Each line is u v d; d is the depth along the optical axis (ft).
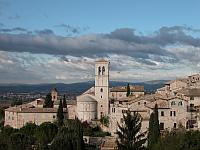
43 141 528.22
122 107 588.50
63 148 488.02
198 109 579.89
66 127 563.89
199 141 360.28
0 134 573.74
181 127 514.27
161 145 376.89
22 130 620.08
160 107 549.13
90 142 573.33
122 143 352.49
